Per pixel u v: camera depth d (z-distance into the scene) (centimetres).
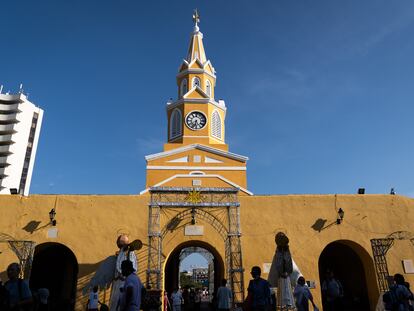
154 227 1714
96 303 1410
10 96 7888
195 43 3944
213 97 3731
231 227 1748
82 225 1747
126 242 973
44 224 1736
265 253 1733
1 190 7112
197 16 4178
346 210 1825
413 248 1773
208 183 2866
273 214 1806
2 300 634
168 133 3434
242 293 1625
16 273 682
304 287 1005
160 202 1742
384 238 1719
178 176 2888
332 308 1455
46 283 2053
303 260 1727
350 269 2064
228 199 1797
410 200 1862
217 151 3030
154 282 1630
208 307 3194
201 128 3288
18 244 1655
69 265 2114
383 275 1677
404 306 914
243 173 2966
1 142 7525
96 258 1695
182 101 3388
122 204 1797
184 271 7400
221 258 1728
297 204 1828
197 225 1767
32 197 1778
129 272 707
